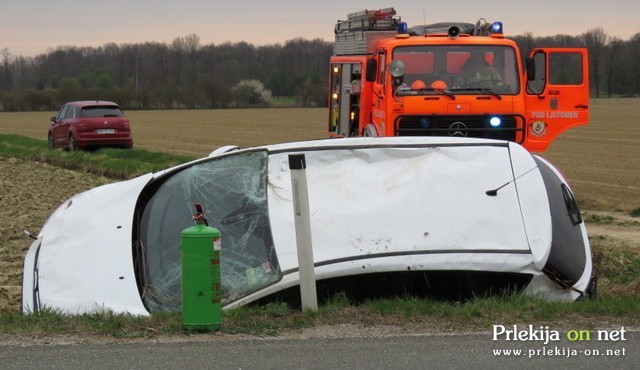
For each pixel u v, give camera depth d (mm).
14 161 28562
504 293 6613
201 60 125250
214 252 5770
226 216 6984
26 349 5410
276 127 60812
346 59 17422
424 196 6750
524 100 14414
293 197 6191
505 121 14336
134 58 126125
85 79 117500
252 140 46188
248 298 6340
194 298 5734
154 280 6785
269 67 119688
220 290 5852
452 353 5281
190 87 106625
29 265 7266
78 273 6883
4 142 36156
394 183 6902
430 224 6539
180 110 98812
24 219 14969
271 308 6234
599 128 55969
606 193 21266
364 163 7145
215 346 5465
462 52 14383
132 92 102938
